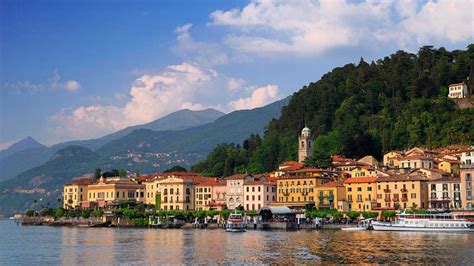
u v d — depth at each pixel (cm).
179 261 14300
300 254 15212
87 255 15888
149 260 14575
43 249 17900
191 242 19275
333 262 13688
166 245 18300
